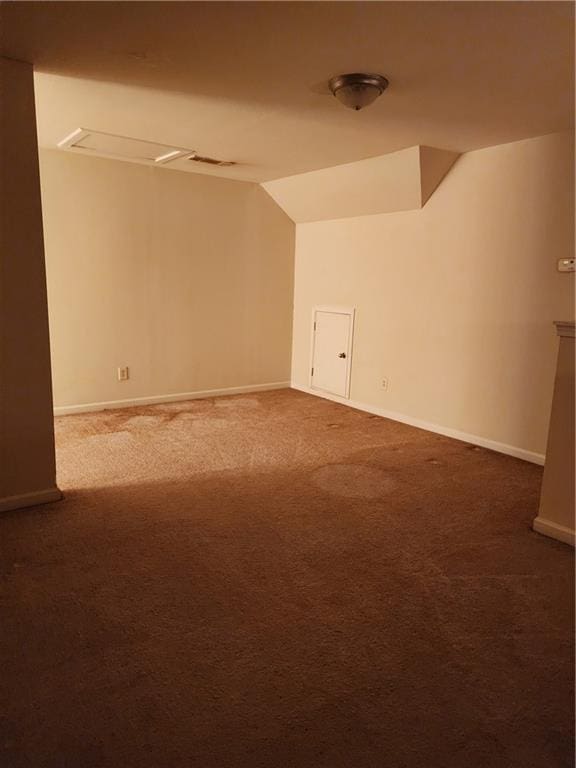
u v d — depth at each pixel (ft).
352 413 15.23
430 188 12.82
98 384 14.48
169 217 14.80
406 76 7.79
